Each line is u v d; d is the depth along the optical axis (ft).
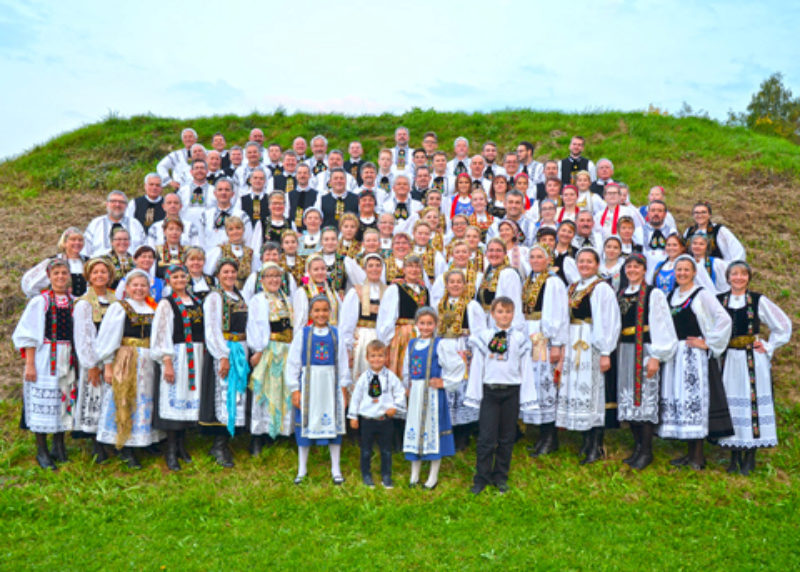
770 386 19.83
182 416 19.35
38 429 19.07
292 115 55.62
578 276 21.68
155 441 19.67
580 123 51.78
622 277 22.11
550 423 20.99
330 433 18.81
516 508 17.24
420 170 29.94
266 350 20.29
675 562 14.71
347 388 20.61
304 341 19.22
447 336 20.77
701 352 19.53
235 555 14.85
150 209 26.91
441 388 18.71
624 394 20.13
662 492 18.31
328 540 15.58
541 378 20.77
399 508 17.06
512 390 18.33
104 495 17.70
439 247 25.05
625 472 19.63
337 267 22.41
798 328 27.78
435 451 18.29
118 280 22.11
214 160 32.68
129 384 19.10
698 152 45.47
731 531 16.24
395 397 18.78
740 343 19.79
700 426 19.22
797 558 14.93
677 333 19.92
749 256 32.86
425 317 18.98
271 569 14.29
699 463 19.76
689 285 20.08
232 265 20.52
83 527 16.14
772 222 35.96
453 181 32.14
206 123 53.47
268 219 26.22
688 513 17.11
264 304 20.33
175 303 19.76
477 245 23.13
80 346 19.07
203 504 17.34
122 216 25.43
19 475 18.94
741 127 51.16
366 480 18.63
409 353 19.25
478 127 52.26
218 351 19.65
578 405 19.99
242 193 29.68
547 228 22.84
